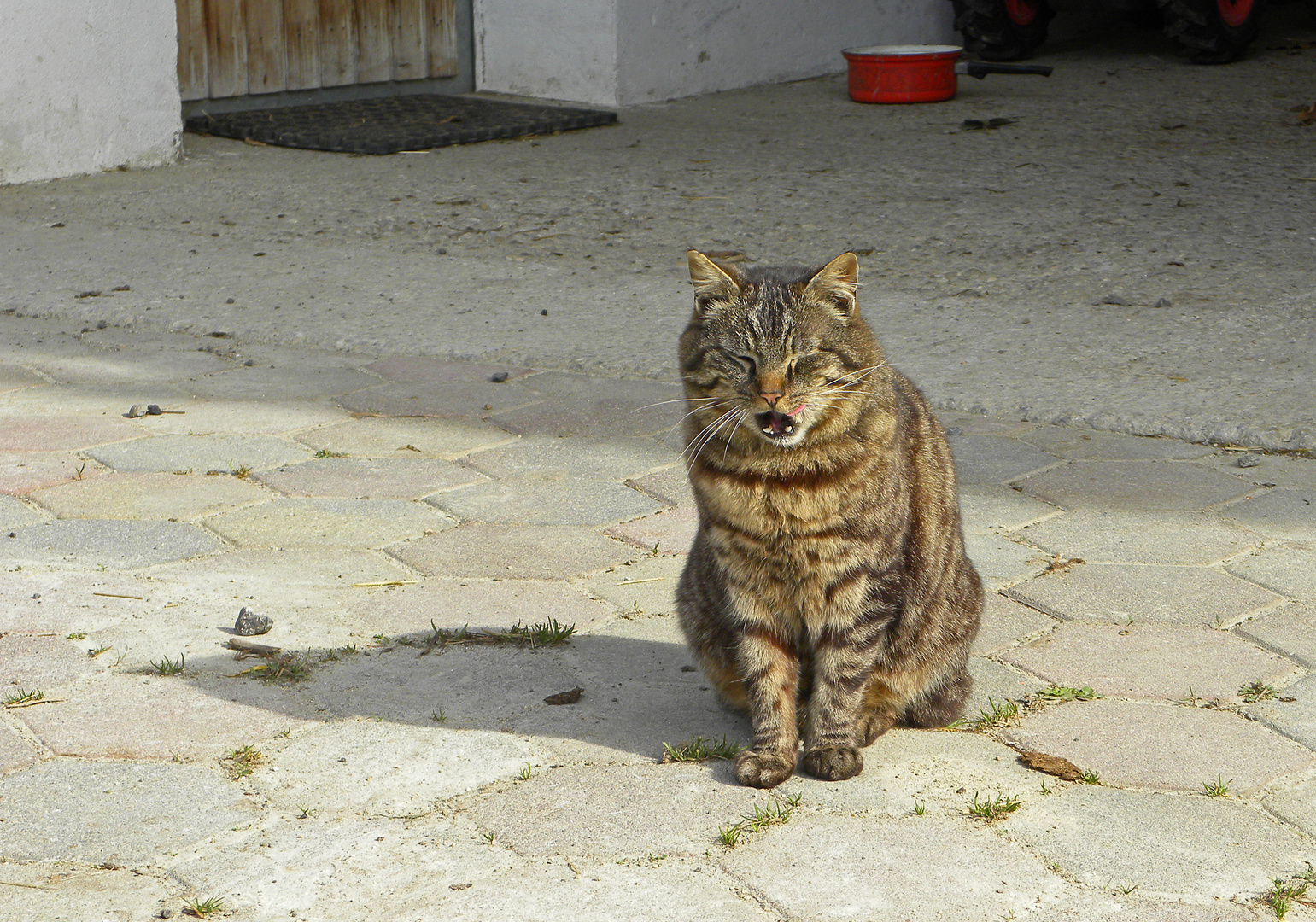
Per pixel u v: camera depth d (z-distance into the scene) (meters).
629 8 14.36
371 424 5.93
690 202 10.34
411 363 6.83
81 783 3.21
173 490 5.13
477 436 5.79
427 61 15.08
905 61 14.27
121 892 2.79
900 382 3.76
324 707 3.61
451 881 2.84
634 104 14.70
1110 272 8.03
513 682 3.77
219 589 4.33
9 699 3.60
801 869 2.88
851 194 10.45
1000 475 5.27
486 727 3.52
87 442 5.63
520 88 15.24
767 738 3.34
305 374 6.66
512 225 9.70
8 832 3.00
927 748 3.46
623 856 2.93
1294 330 6.79
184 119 13.18
